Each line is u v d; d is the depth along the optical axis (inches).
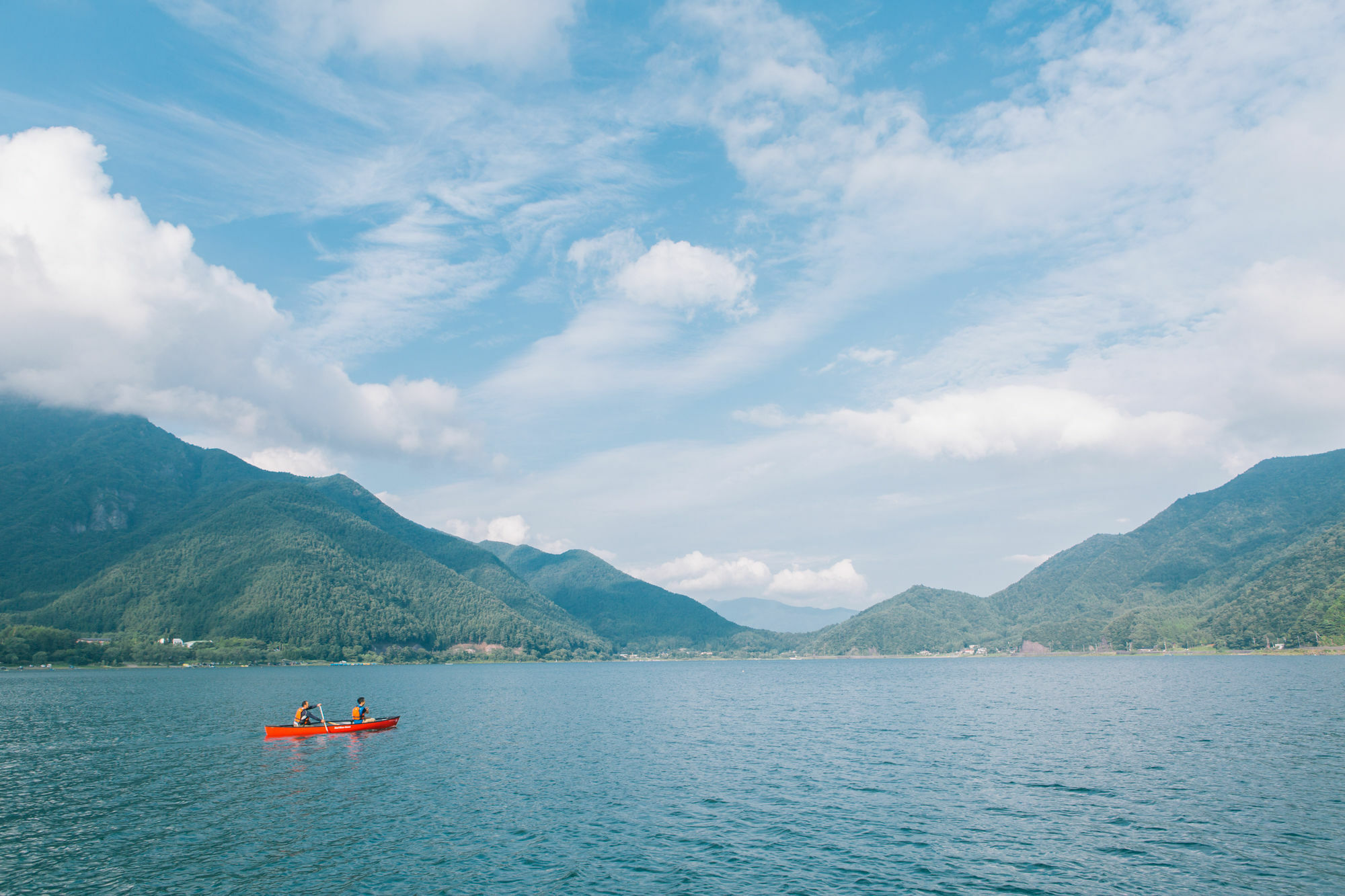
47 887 1301.7
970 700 5036.9
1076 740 2876.5
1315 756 2399.1
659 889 1296.8
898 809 1831.9
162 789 2079.2
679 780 2218.3
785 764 2503.7
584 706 4958.2
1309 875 1302.9
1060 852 1465.3
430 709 4655.5
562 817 1777.8
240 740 3061.0
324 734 3250.5
